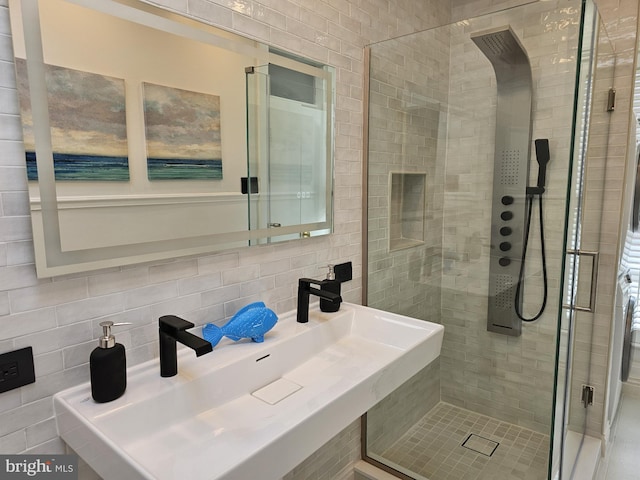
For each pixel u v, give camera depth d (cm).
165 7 106
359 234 184
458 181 204
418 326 142
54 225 89
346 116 170
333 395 101
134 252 103
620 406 264
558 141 164
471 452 195
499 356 198
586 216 192
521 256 184
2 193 83
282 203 144
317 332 138
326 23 155
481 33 178
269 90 136
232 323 117
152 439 92
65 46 89
